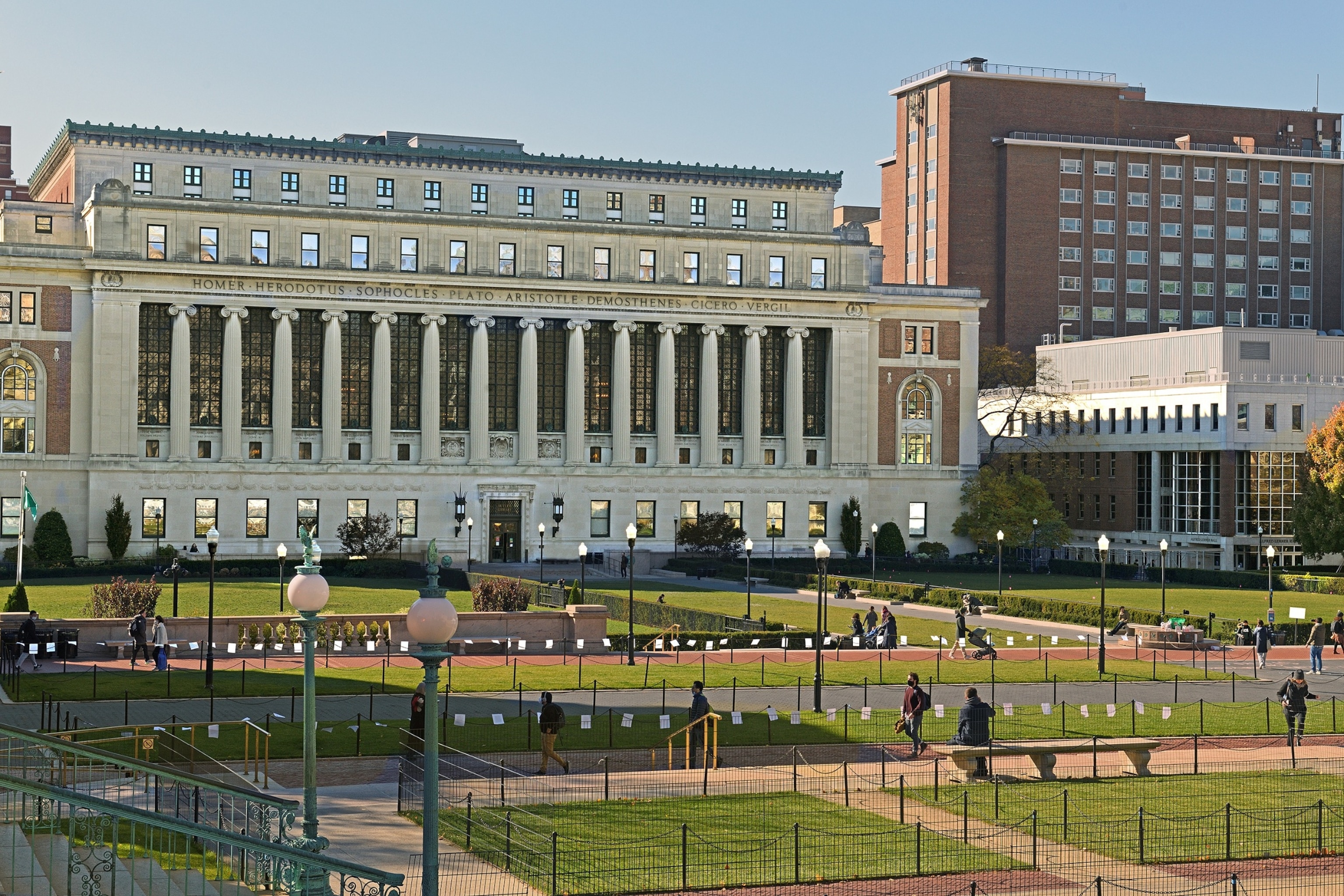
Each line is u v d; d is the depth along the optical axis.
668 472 146.25
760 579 128.00
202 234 132.38
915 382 155.25
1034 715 56.66
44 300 128.62
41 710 53.84
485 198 143.38
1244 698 63.00
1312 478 130.88
